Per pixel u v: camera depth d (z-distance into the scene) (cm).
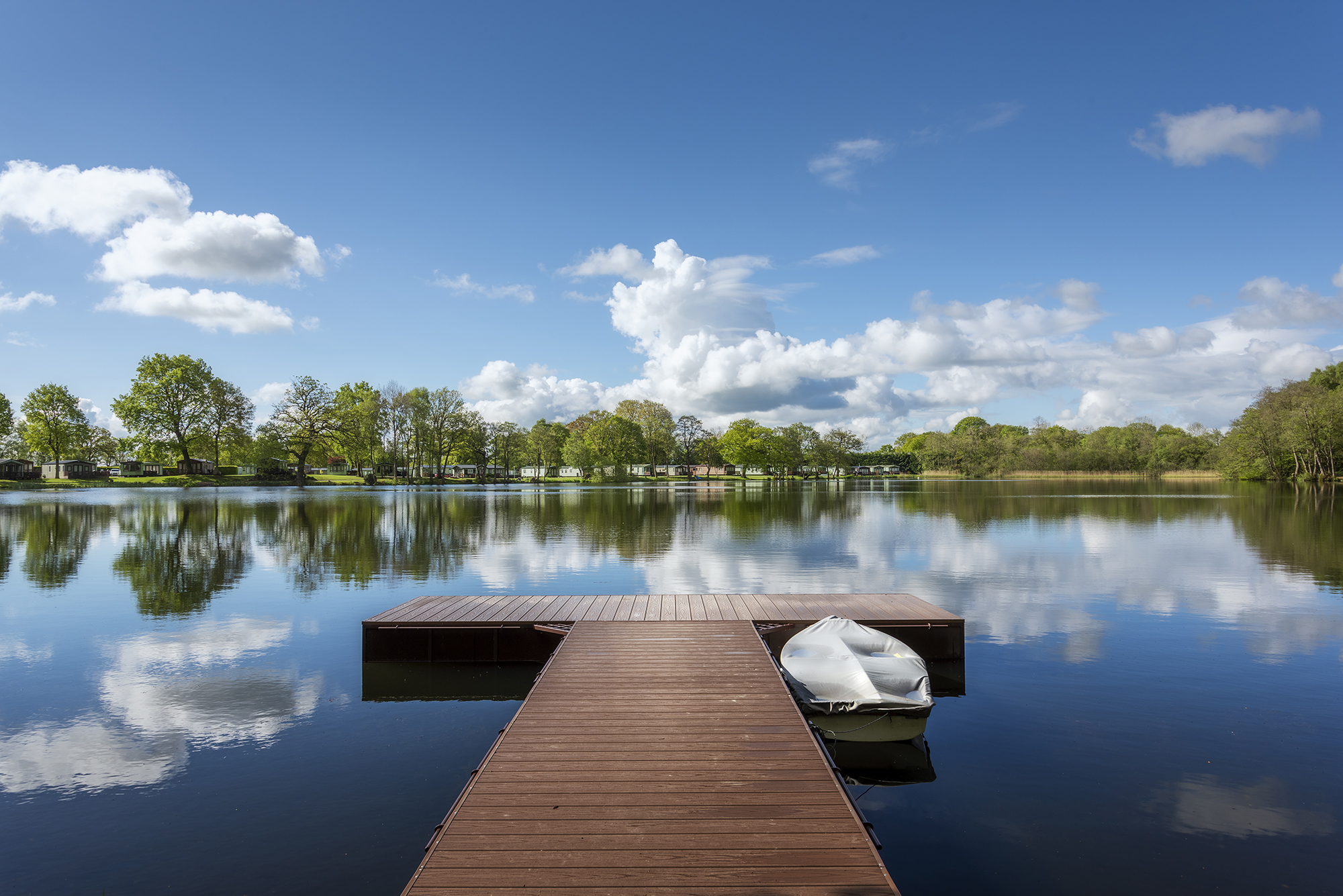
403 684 1034
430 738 829
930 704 829
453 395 8975
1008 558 2198
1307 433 6850
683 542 2617
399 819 637
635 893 420
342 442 8294
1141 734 834
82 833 610
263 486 7856
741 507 4459
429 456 9369
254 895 525
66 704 930
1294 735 828
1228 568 2008
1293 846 593
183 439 7738
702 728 690
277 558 2222
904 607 1272
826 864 452
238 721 878
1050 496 5644
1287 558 2183
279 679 1051
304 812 649
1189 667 1086
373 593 1664
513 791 553
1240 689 985
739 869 445
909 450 17212
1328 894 527
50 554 2305
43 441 8356
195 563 2114
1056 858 578
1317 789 696
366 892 529
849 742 836
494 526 3250
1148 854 583
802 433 11469
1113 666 1095
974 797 684
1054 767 748
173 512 4044
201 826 622
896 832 621
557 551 2369
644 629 1109
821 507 4462
